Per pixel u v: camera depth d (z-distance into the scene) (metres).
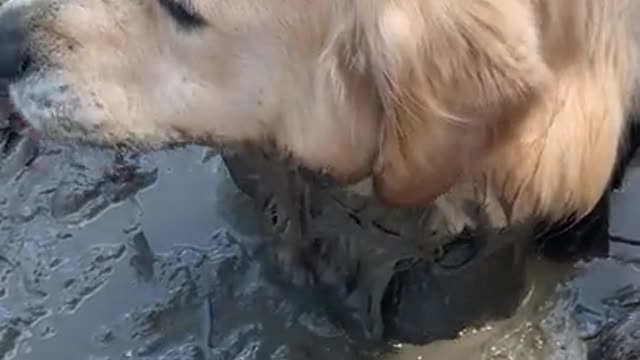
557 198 0.74
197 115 0.74
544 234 0.81
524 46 0.67
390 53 0.66
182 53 0.73
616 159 0.77
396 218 0.79
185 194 0.89
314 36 0.69
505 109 0.68
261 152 0.77
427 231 0.79
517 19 0.67
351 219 0.80
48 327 0.84
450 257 0.81
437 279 0.82
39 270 0.86
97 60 0.74
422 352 0.83
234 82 0.73
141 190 0.90
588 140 0.72
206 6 0.70
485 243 0.79
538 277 0.84
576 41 0.70
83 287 0.86
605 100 0.72
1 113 0.92
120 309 0.85
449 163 0.70
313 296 0.85
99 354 0.83
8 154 0.91
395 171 0.70
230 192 0.88
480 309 0.82
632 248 0.86
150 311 0.85
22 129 0.91
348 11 0.68
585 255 0.86
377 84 0.68
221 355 0.83
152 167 0.90
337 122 0.71
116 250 0.87
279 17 0.70
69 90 0.75
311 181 0.79
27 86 0.76
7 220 0.88
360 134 0.70
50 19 0.75
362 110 0.70
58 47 0.75
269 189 0.84
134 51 0.74
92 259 0.87
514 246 0.81
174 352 0.83
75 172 0.90
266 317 0.85
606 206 0.84
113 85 0.75
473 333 0.83
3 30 0.76
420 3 0.66
